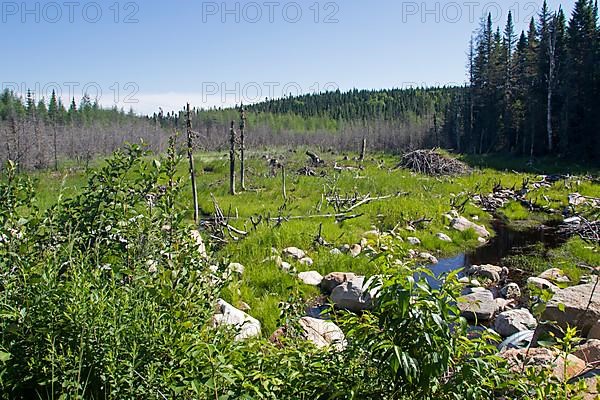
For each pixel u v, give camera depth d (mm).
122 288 3598
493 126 43531
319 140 57188
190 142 16344
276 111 108500
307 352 3527
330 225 14531
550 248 13898
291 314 4457
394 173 28781
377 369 3102
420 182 24938
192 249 4090
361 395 3035
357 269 10938
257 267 10266
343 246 12500
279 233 12789
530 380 3160
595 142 33844
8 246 3805
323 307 9031
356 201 18703
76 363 3025
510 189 24047
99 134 48250
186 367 3049
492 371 3082
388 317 2939
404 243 13727
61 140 43500
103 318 3205
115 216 4297
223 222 13445
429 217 16312
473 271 11508
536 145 38469
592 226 15094
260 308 8156
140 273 3863
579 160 34250
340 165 33031
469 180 26641
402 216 16312
